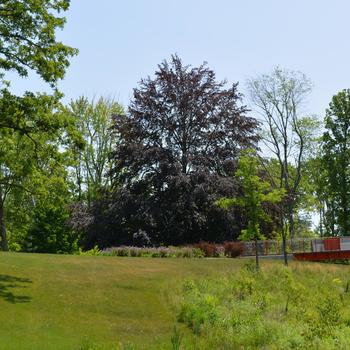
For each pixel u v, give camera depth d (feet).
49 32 64.54
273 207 134.10
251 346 41.57
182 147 149.48
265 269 80.84
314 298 64.90
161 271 74.84
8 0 62.64
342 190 182.09
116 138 175.11
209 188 131.23
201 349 40.24
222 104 149.18
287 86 174.19
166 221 136.67
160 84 150.51
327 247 123.54
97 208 142.82
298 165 177.06
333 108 189.98
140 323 49.67
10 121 64.64
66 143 67.92
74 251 154.51
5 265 67.10
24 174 75.15
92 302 55.47
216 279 70.59
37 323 46.01
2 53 63.57
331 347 41.50
